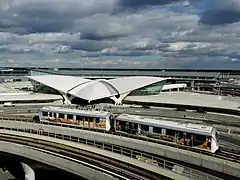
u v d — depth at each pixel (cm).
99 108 9012
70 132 5319
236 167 3328
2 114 7831
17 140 4700
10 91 11706
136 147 4447
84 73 17275
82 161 3603
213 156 3856
